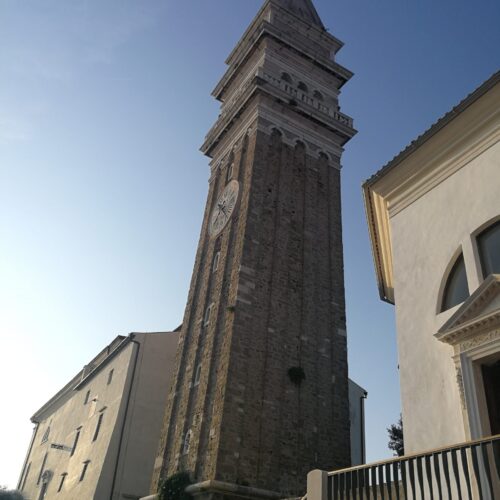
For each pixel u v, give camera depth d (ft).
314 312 106.52
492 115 50.55
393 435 127.24
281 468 86.33
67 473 138.10
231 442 83.92
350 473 41.83
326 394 98.48
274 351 96.84
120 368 132.16
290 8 158.71
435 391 47.03
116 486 112.27
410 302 53.42
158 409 124.06
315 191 123.13
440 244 52.49
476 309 44.91
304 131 129.49
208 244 122.93
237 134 131.95
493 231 48.06
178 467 91.04
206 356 99.81
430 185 56.29
